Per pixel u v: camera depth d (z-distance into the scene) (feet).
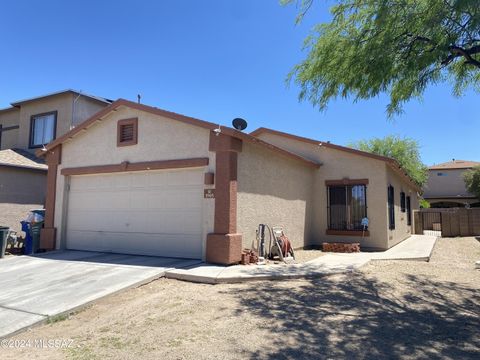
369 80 25.84
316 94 28.66
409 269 33.81
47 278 28.68
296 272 30.01
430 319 20.48
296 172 46.42
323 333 18.26
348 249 43.55
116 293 25.23
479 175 114.62
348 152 49.03
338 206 49.83
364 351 16.21
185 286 27.12
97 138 41.34
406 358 15.53
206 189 33.88
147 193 38.04
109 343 17.30
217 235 32.58
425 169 122.21
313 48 27.89
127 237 38.81
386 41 24.12
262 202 38.27
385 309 22.15
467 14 21.84
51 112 59.77
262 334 18.11
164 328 19.04
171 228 36.27
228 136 32.99
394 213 52.37
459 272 32.78
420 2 23.43
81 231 41.88
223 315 20.84
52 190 43.73
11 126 65.82
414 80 26.35
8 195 50.03
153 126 37.68
